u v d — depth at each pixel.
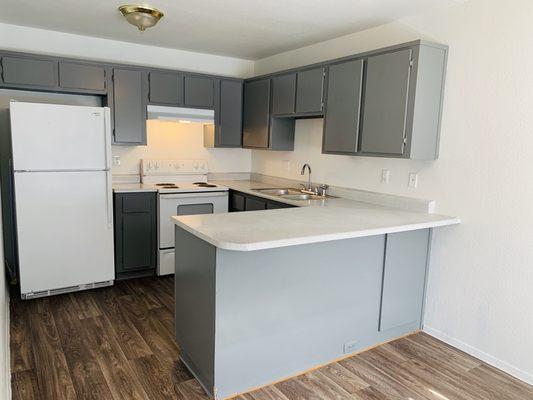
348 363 2.52
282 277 2.22
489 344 2.56
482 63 2.52
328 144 3.27
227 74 4.69
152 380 2.27
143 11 2.92
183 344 2.43
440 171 2.79
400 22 3.05
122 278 3.85
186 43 4.05
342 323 2.52
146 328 2.88
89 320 2.97
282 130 4.12
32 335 2.71
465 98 2.62
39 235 3.24
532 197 2.32
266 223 2.34
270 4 2.83
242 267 2.07
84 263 3.47
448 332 2.80
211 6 2.90
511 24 2.37
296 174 4.22
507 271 2.46
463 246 2.68
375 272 2.61
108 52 3.99
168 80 4.05
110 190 3.49
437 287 2.86
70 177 3.30
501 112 2.44
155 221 3.92
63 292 3.44
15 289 3.57
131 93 3.88
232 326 2.09
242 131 4.57
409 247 2.75
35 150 3.14
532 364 2.36
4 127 3.64
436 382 2.35
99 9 3.07
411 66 2.58
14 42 3.57
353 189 3.50
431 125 2.71
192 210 4.07
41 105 3.13
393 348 2.72
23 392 2.12
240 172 5.04
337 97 3.15
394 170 3.12
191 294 2.28
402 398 2.19
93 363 2.41
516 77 2.36
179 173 4.52
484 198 2.55
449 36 2.69
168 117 4.11
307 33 3.54
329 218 2.56
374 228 2.29
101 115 3.37
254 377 2.22
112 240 3.58
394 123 2.71
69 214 3.34
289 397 2.17
